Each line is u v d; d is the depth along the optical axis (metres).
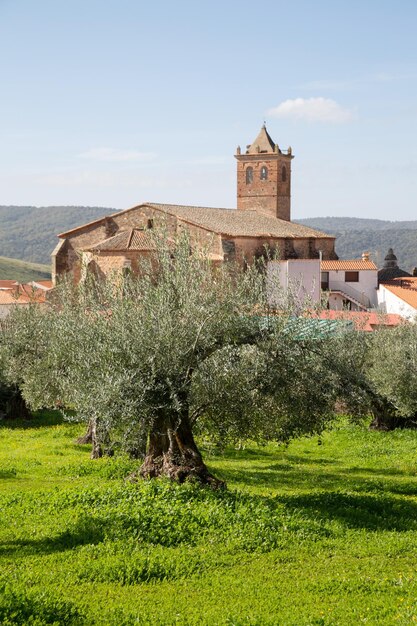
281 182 113.12
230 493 19.38
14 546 15.56
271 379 19.55
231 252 79.69
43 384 32.44
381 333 39.59
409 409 36.53
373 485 23.81
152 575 14.03
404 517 19.16
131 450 21.98
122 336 19.05
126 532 16.12
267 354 19.72
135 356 18.66
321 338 21.05
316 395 20.27
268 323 20.02
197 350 19.34
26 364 38.59
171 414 19.52
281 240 91.00
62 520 17.17
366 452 33.22
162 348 18.84
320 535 16.80
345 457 32.53
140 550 15.24
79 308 23.38
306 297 21.30
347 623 11.72
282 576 14.13
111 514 17.06
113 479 23.73
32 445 33.50
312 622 11.71
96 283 23.33
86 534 16.12
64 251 85.44
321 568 14.62
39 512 18.17
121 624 11.71
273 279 21.09
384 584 13.68
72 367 21.62
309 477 26.09
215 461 30.33
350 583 13.71
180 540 15.97
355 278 96.88
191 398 19.33
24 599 12.12
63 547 15.52
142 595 13.07
